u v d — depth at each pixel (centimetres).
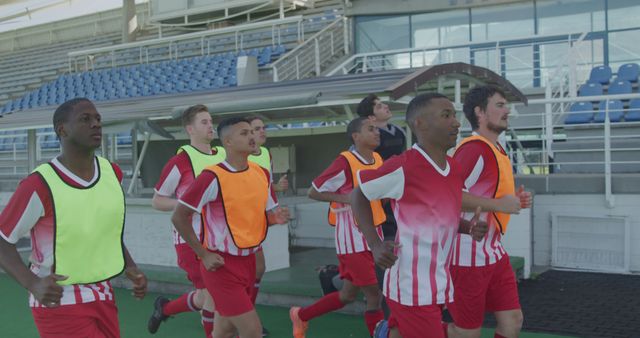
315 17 1962
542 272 746
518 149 1036
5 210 269
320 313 471
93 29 2802
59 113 276
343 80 659
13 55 2738
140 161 742
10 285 750
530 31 1381
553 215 768
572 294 632
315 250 856
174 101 760
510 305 361
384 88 518
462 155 348
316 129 903
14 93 2291
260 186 386
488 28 1420
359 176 303
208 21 2147
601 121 1009
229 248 374
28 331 546
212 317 456
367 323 460
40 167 276
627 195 733
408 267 300
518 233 711
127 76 1891
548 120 918
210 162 484
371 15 1532
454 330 362
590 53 1327
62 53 2584
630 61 1295
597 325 517
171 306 501
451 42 1456
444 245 302
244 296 378
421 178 296
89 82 1966
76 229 276
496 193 350
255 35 1980
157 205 477
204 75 1691
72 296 277
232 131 378
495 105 357
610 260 741
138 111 702
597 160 862
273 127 953
